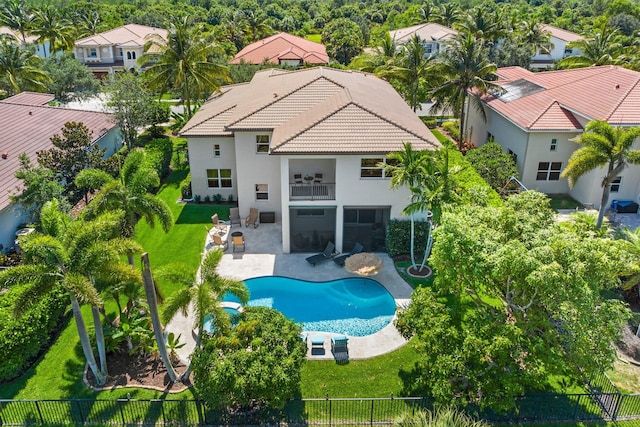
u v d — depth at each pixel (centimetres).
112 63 7800
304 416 1747
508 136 3828
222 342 1689
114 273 1689
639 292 2341
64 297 2131
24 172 2664
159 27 9881
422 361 1805
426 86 4919
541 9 11456
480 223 1817
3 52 5116
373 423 1719
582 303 1525
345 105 2750
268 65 6016
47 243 1550
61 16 9144
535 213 1888
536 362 1605
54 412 1739
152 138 4619
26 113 3881
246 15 10419
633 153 2580
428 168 2323
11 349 1864
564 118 3438
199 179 3412
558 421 1750
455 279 1773
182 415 1739
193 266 2692
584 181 3397
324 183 2977
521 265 1533
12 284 1555
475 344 1602
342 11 12119
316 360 2023
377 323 2273
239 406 1770
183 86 4628
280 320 1830
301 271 2661
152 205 2112
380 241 2847
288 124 2848
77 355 2025
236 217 3100
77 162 3177
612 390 1866
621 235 2462
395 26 10288
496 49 6525
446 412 1525
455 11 9438
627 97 3247
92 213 2003
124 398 1816
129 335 2006
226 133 3200
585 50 5319
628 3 9988
